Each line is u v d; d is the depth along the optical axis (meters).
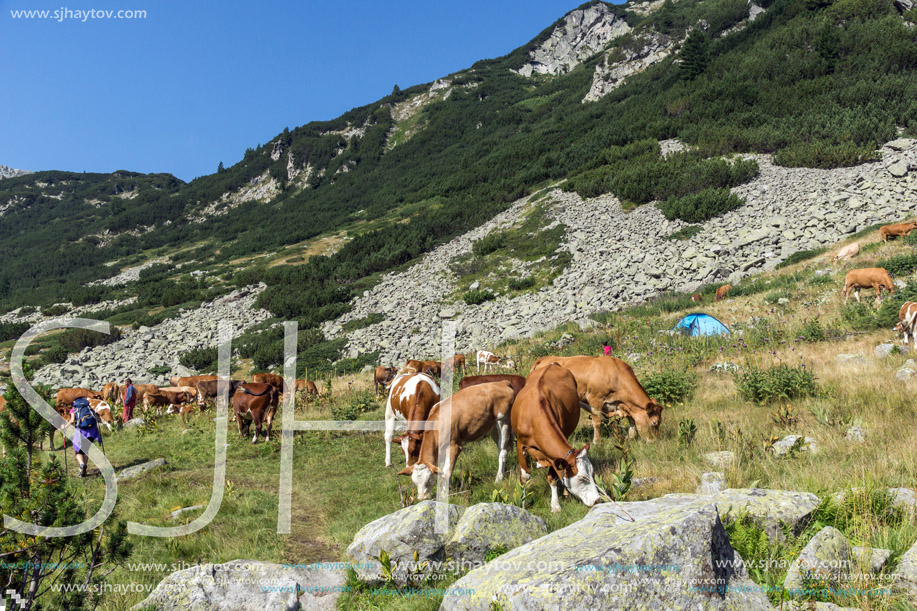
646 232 36.38
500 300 33.91
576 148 59.44
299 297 44.06
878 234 25.50
